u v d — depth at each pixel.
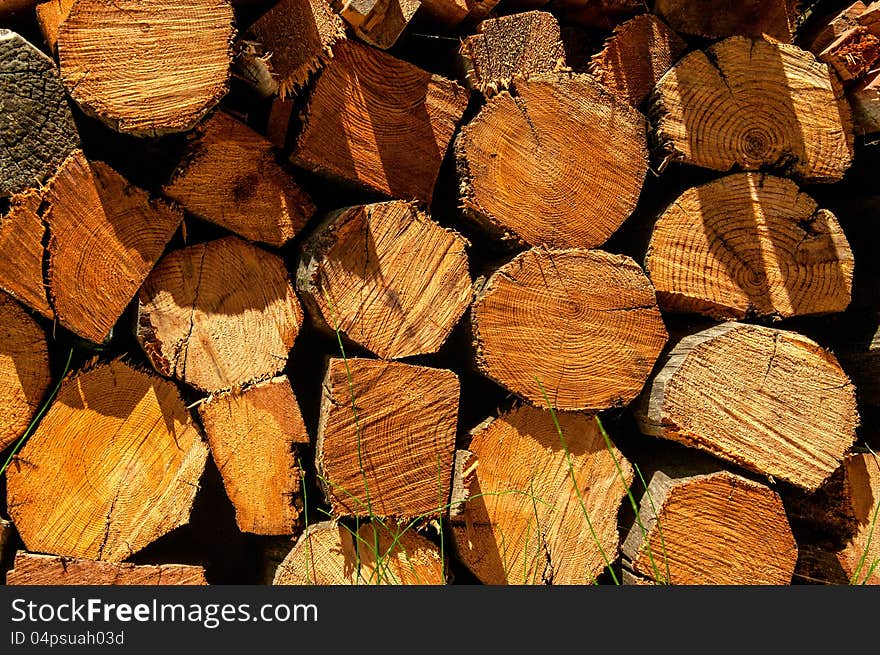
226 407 0.92
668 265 0.99
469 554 0.96
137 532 0.92
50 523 0.90
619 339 0.97
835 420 1.00
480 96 0.97
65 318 0.89
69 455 0.91
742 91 1.00
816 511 1.05
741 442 0.98
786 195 1.01
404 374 0.93
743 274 1.00
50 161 0.89
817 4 1.11
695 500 0.98
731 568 0.99
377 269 0.92
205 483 0.99
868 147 1.11
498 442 0.97
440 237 0.94
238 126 0.91
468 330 0.96
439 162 0.95
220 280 0.92
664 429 0.97
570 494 0.98
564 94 0.96
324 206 0.98
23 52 0.88
